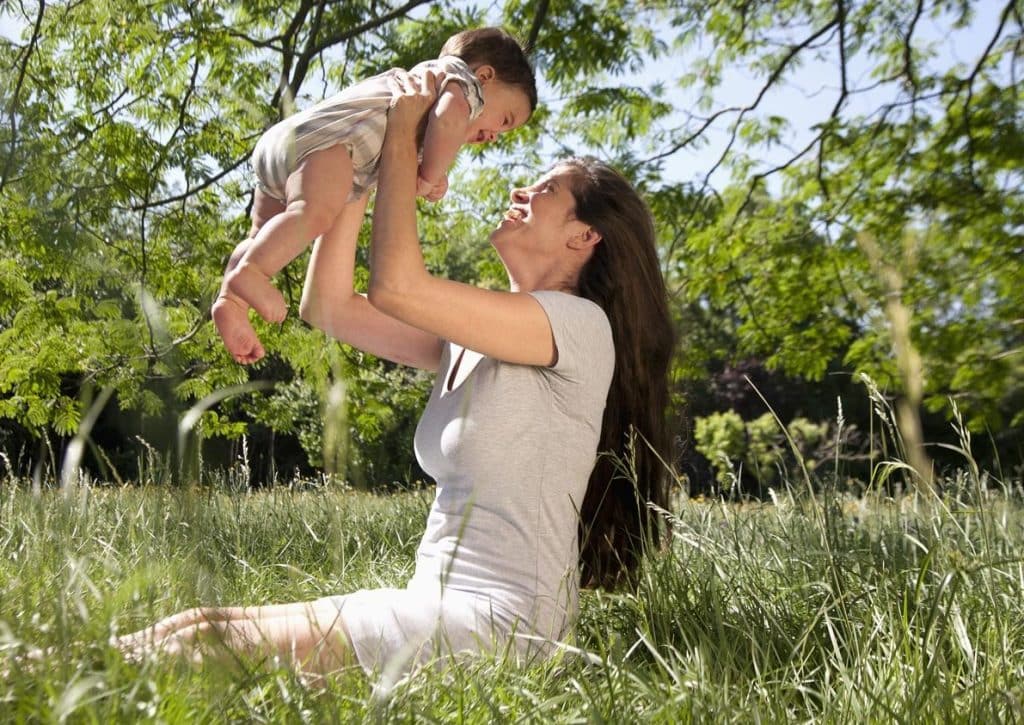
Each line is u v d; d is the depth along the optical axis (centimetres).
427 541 241
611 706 169
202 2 852
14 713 134
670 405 281
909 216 983
